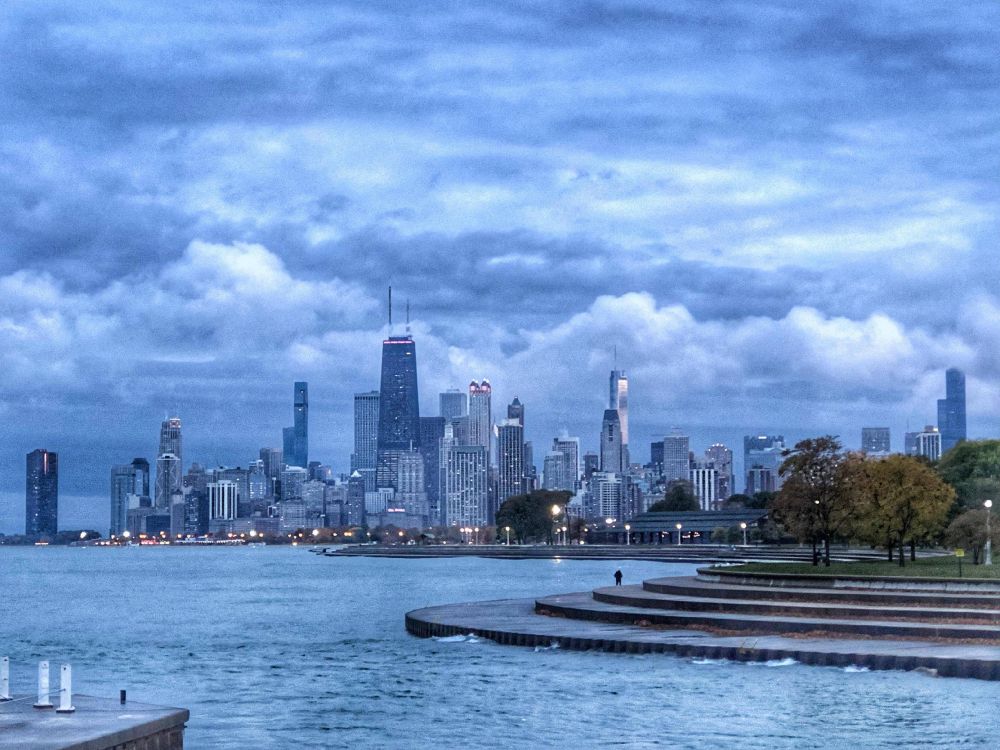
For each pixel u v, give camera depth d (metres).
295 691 82.81
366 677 87.81
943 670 79.19
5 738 45.59
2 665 54.97
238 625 139.00
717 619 98.44
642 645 91.31
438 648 100.44
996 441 198.75
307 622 141.25
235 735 67.75
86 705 53.19
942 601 96.06
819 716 67.88
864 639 90.25
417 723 69.69
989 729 64.38
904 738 62.81
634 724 67.44
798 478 133.88
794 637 92.38
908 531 133.38
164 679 91.12
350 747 64.31
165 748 50.06
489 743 64.25
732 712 69.56
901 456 137.88
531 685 79.75
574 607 112.19
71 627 141.38
